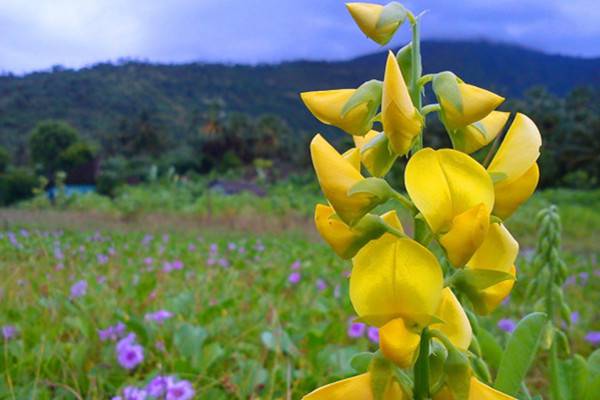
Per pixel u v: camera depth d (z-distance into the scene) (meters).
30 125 83.31
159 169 57.69
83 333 3.28
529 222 19.22
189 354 2.92
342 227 1.28
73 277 5.44
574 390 2.28
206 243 11.27
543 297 2.39
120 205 21.95
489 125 1.33
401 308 1.14
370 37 1.34
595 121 52.81
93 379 2.59
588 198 31.83
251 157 63.09
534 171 1.26
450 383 1.17
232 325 3.61
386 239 1.15
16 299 4.22
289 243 12.27
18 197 40.66
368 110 1.31
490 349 2.22
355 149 1.39
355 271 1.16
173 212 21.95
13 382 2.61
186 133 83.69
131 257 8.82
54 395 2.57
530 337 1.60
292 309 4.44
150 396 2.32
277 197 25.84
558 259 2.39
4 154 52.12
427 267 1.13
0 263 6.46
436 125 28.73
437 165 1.18
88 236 11.99
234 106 124.94
